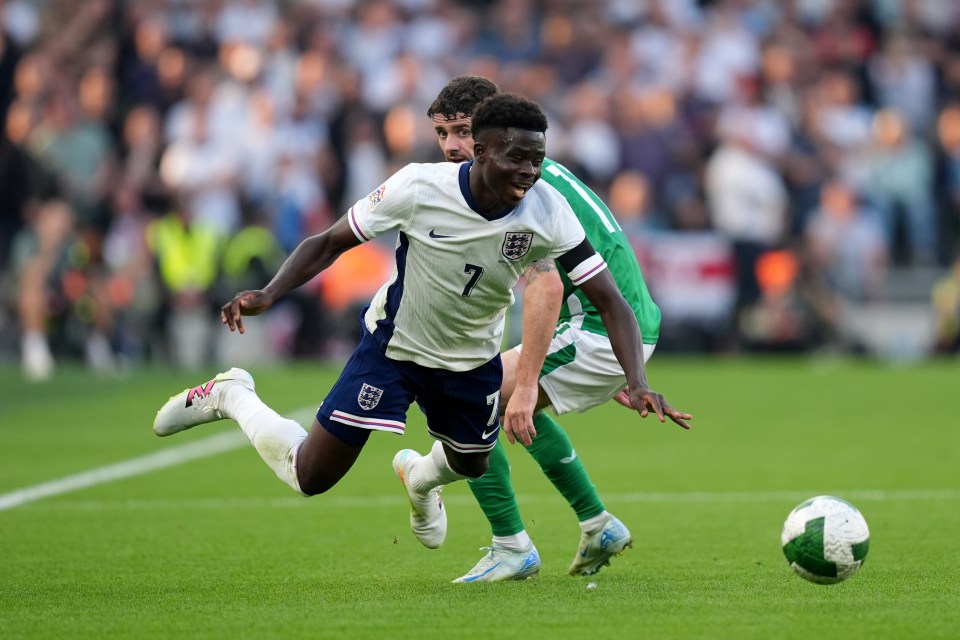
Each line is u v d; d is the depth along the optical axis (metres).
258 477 31.31
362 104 62.81
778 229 59.00
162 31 67.31
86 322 56.19
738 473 31.41
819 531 17.38
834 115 65.44
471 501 27.98
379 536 23.94
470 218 17.41
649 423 40.97
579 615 16.67
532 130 16.73
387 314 18.36
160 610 17.30
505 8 69.00
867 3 71.12
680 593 18.27
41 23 69.75
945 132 65.06
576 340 21.14
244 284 56.16
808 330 57.00
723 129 60.69
